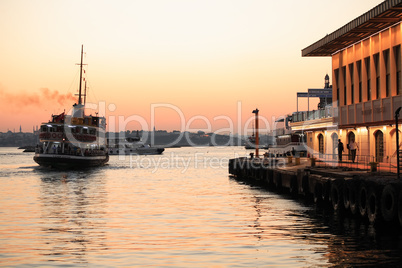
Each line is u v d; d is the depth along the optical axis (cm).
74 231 2547
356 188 2719
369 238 2247
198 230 2559
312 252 2003
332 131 5256
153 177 7094
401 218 2211
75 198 4219
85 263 1873
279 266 1798
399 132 3725
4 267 1825
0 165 11038
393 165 3475
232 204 3700
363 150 4388
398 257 1891
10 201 3984
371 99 4181
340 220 2791
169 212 3272
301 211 3241
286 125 7269
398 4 3269
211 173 8219
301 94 6456
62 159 8112
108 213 3234
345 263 1814
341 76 4825
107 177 7031
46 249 2112
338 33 4250
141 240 2298
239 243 2209
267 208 3428
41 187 5338
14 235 2439
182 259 1923
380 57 4006
